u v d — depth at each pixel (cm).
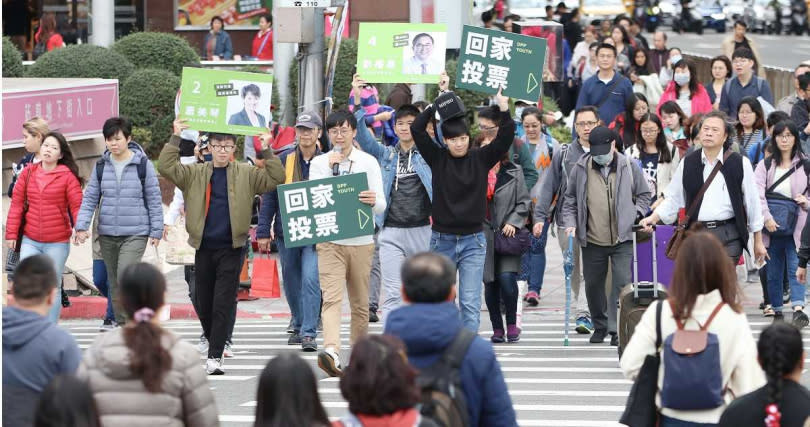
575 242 2420
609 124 3278
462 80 2056
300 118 2270
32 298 1155
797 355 1036
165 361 1072
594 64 4425
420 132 1950
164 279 1106
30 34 5844
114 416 1069
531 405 1839
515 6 7550
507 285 2334
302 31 2856
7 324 1144
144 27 5825
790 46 9712
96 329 2655
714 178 2102
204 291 2095
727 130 2634
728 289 1177
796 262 2459
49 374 1148
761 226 2120
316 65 2908
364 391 921
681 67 3331
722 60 3475
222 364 2155
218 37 5288
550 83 4884
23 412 1143
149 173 2305
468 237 1969
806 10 11038
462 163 1962
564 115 4881
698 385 1161
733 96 3350
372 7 4838
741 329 1173
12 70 4516
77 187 2280
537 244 2723
